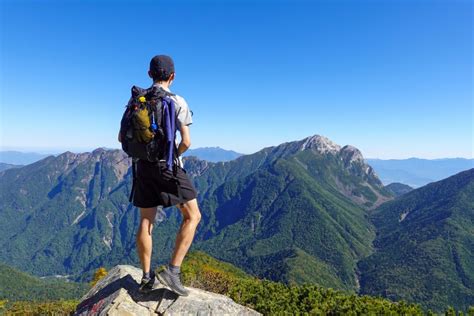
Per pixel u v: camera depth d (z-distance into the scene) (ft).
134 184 9.17
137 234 9.39
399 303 19.90
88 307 10.32
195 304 9.61
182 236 9.31
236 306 9.88
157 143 8.27
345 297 21.35
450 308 18.63
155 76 8.73
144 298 9.83
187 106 8.65
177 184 8.80
